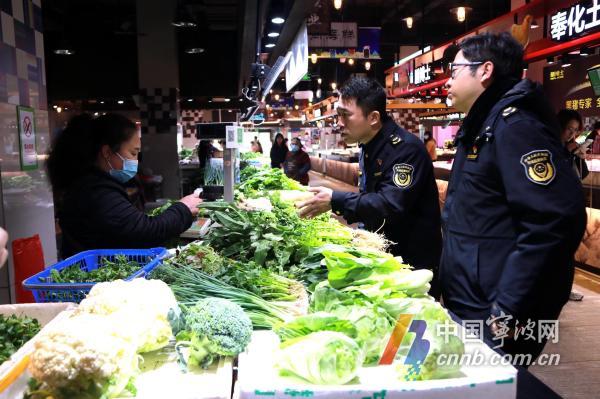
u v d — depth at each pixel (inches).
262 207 131.1
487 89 76.6
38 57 160.9
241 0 247.6
